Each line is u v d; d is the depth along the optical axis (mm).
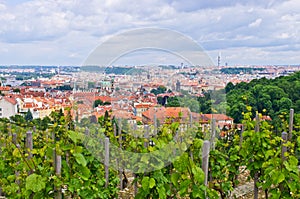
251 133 5562
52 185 4168
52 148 4230
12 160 5500
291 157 4766
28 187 3939
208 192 4410
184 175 4379
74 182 4320
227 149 7535
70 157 4348
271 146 5953
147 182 4359
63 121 5020
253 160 5734
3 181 5367
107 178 6289
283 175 4648
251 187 7168
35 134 6477
